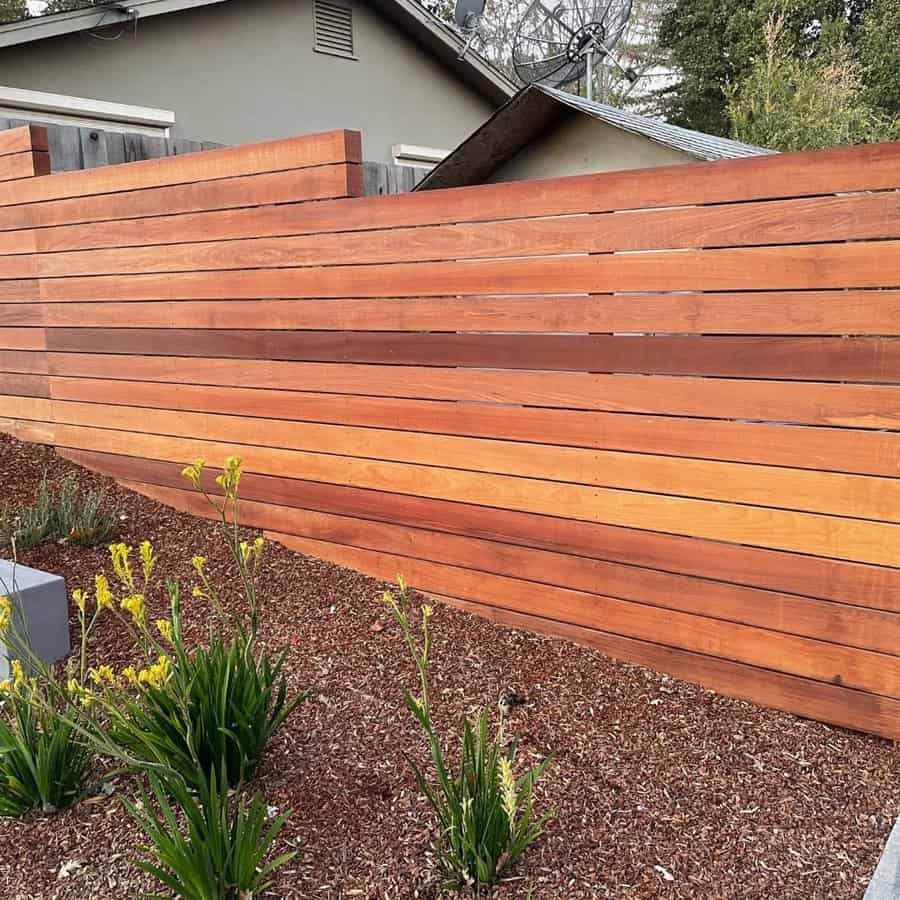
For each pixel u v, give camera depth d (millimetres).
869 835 2139
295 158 3518
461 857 1952
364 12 10273
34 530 3760
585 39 7395
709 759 2451
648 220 2695
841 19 17125
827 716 2611
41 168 4551
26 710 2293
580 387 2928
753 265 2529
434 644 3104
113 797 2299
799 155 2402
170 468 4270
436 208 3158
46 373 4742
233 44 8953
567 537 3057
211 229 3859
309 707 2705
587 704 2732
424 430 3355
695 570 2789
